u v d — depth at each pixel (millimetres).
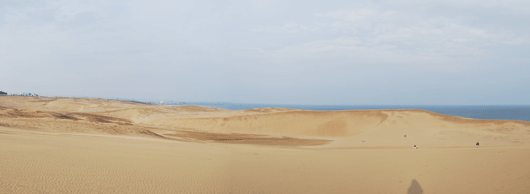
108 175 14656
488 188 12117
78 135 34531
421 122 65188
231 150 30312
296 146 44938
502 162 15352
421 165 19016
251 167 20484
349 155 28062
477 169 15219
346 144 47844
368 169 20297
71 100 150375
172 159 21078
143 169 16828
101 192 11922
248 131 73438
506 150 19562
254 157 25375
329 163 23219
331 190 15078
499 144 43219
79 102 146000
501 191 11422
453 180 14383
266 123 78188
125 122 79750
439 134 53938
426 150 28656
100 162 17328
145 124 79562
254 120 80438
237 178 16906
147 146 27594
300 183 16484
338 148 40188
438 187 13859
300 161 24031
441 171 16484
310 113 80812
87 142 26469
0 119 42500
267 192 14469
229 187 14852
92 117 76438
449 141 47406
